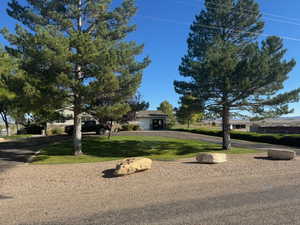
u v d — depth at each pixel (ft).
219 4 60.85
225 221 15.06
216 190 22.44
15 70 66.95
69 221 15.83
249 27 62.49
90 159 46.29
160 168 33.42
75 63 44.42
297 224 14.37
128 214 16.75
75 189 24.63
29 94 40.60
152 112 158.51
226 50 54.08
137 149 60.44
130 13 53.67
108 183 26.68
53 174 31.86
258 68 50.57
